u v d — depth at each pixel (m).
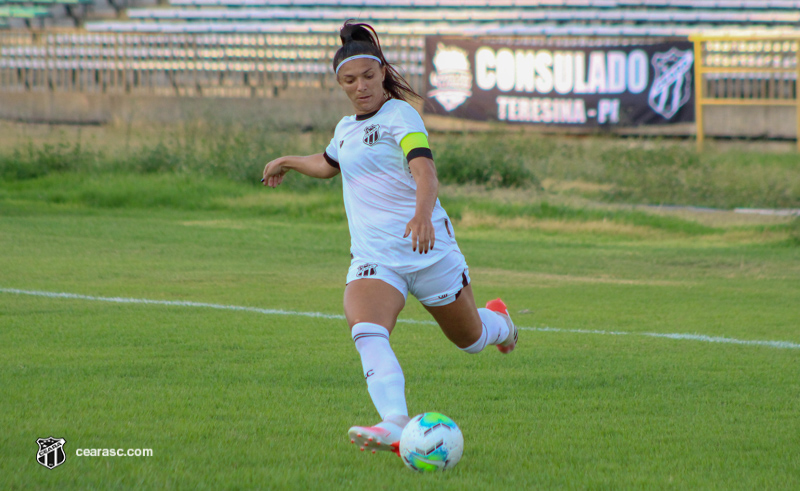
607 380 18.12
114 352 19.86
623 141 80.88
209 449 12.98
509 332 15.98
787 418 15.50
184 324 23.48
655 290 31.17
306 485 11.41
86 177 62.78
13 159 64.88
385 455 12.94
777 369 19.45
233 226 47.88
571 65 82.19
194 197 57.19
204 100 87.19
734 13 114.62
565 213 52.59
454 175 64.56
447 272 13.59
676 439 14.06
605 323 25.03
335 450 13.11
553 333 23.45
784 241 44.12
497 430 14.41
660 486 11.72
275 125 78.81
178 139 72.25
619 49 81.50
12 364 18.34
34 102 90.12
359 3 118.56
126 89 91.38
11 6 124.19
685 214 54.56
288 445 13.29
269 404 15.75
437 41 83.81
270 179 15.85
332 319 24.75
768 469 12.55
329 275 33.44
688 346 21.91
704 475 12.25
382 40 85.75
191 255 37.69
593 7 115.94
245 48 89.62
